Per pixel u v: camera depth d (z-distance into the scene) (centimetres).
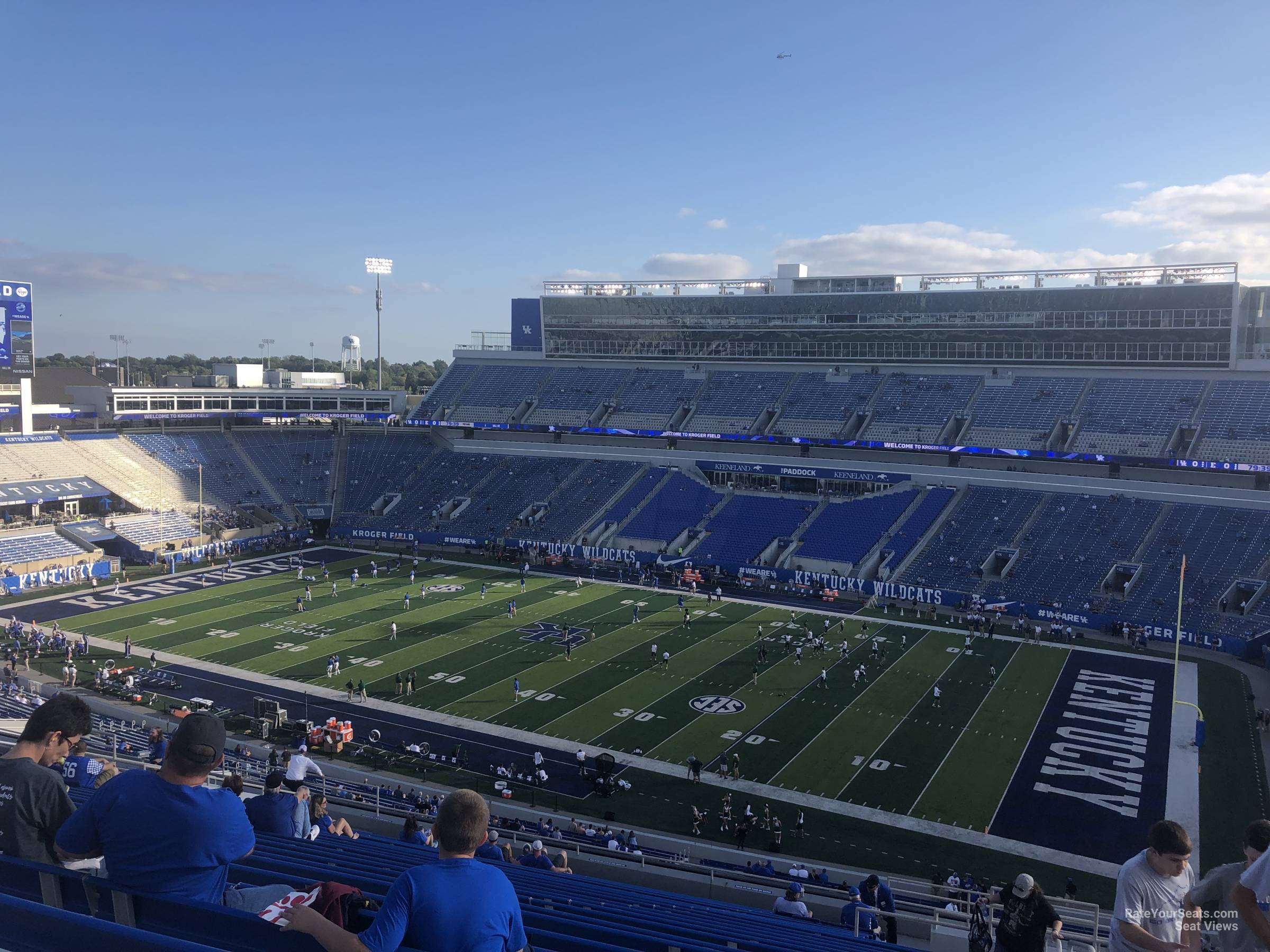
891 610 6388
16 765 614
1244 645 5322
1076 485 7088
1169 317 7288
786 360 9075
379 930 479
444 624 5953
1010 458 7525
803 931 1477
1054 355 7844
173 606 6406
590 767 3816
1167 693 4728
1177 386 7319
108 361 15288
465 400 10175
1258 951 662
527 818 3297
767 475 8381
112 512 8306
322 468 9875
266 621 6000
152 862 524
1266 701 4606
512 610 6156
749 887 2302
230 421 10200
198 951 400
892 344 8544
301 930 470
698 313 9325
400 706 4509
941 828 3291
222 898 581
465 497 9119
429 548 8531
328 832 1539
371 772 3759
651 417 9100
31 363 8325
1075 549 6550
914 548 7000
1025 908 923
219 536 8312
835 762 3869
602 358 10006
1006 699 4622
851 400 8469
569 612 6288
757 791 3603
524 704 4541
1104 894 2841
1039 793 3566
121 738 3934
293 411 10194
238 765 3362
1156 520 6575
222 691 4712
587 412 9431
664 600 6669
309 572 7512
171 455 9275
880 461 8006
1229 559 6059
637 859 2608
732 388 9119
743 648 5472
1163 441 6906
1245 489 6506
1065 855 3102
